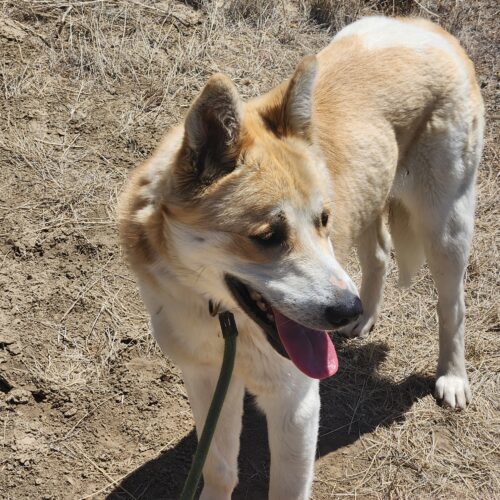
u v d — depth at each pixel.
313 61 1.05
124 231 1.06
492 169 1.89
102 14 1.96
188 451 1.31
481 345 1.52
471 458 1.34
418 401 1.43
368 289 1.53
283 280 0.98
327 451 1.34
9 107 1.73
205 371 1.15
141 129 1.75
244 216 0.98
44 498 1.22
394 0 2.29
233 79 1.92
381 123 1.30
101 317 1.45
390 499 1.28
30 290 1.46
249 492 1.28
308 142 1.09
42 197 1.60
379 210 1.34
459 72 1.39
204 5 2.09
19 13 1.91
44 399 1.33
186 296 1.05
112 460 1.28
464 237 1.40
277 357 1.06
